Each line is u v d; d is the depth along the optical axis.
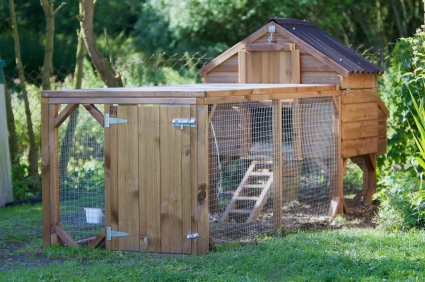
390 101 14.01
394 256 7.74
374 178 12.60
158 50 25.28
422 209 9.52
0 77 13.41
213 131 9.85
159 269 7.70
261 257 7.95
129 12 27.81
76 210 10.44
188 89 8.73
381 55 14.56
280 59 11.98
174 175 8.58
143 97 8.66
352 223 10.81
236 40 24.58
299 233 9.38
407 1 26.53
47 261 8.58
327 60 11.43
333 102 11.31
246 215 11.09
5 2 27.42
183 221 8.56
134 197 8.83
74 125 9.79
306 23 12.86
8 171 13.58
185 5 23.88
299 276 7.09
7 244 9.65
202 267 7.77
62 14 28.16
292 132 10.78
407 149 12.95
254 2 23.61
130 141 8.80
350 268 7.34
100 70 13.77
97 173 12.63
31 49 28.55
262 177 11.85
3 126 13.47
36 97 17.75
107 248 9.02
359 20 26.36
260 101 10.38
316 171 12.29
